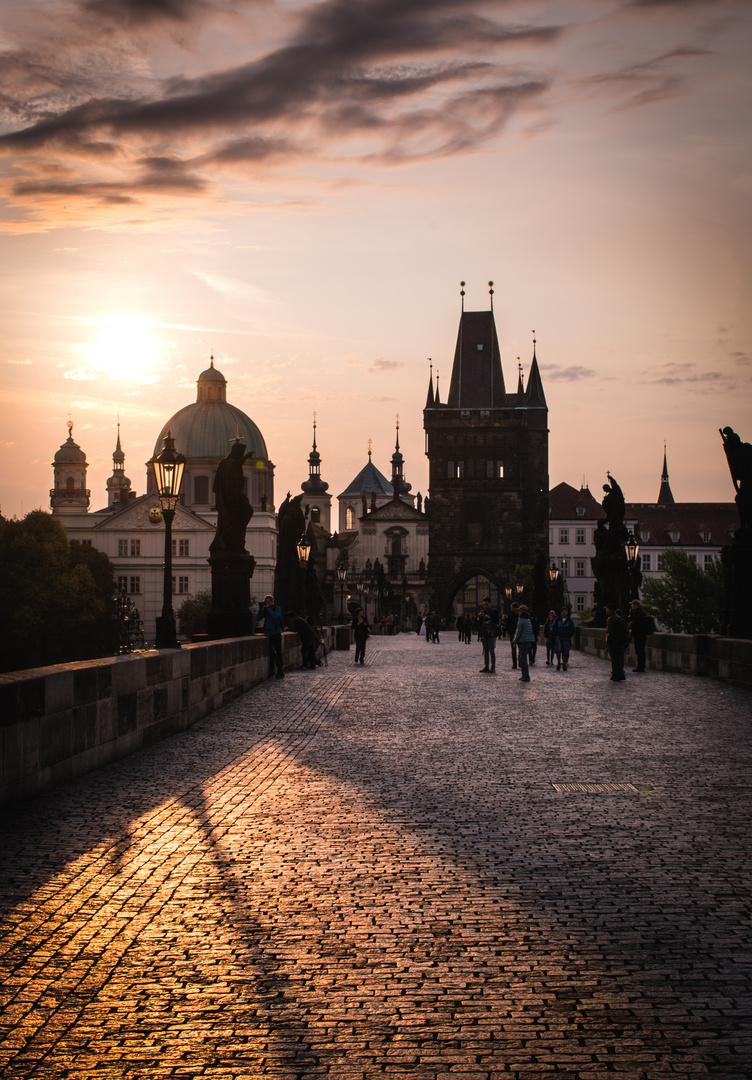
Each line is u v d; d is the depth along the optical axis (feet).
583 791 40.78
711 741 53.98
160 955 23.53
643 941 24.29
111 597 373.61
